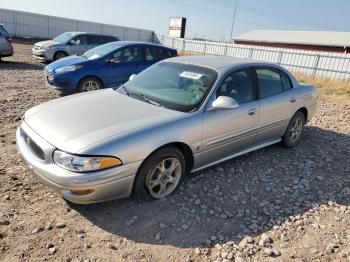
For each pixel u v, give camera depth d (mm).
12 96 7641
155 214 3350
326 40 35750
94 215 3248
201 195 3779
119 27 35156
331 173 4750
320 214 3643
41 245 2793
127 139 3094
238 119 4148
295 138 5531
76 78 7984
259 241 3102
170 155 3475
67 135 3080
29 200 3393
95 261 2680
